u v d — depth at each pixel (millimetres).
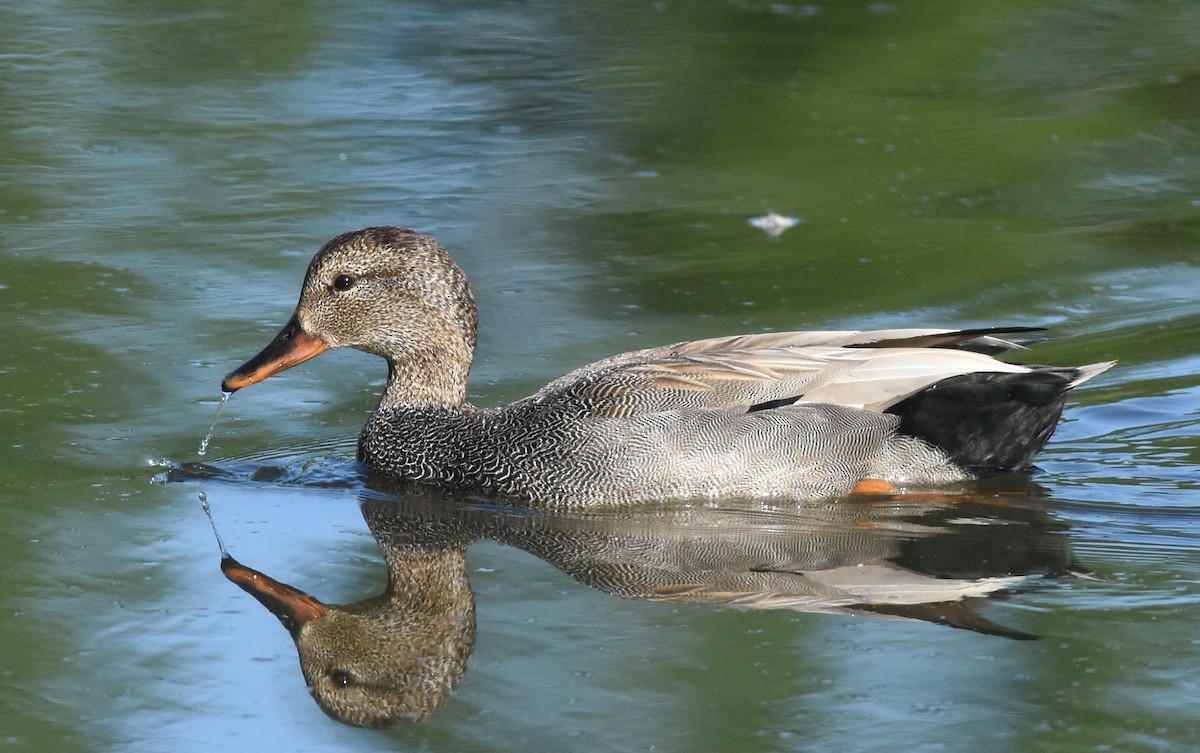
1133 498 12180
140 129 21094
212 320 15555
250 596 10414
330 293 13109
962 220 18266
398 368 13250
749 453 12188
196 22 25703
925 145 20625
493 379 14320
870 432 12312
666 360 12711
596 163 20297
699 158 20453
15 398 13695
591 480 12289
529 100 22500
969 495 12344
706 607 10148
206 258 17109
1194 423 13617
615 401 12453
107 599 10281
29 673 9281
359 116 21812
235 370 13273
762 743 8406
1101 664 9125
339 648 9695
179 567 10828
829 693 8914
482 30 25609
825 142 20922
